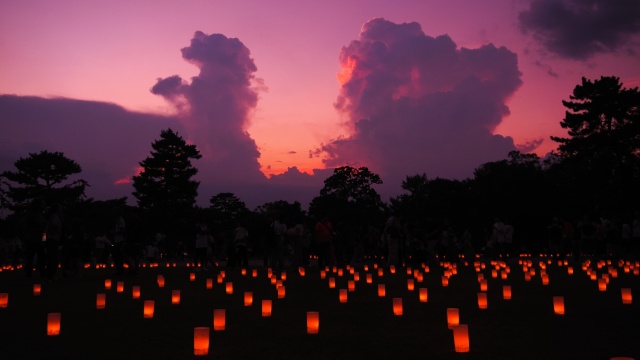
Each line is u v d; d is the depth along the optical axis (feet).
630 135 176.45
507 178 185.37
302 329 20.99
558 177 195.72
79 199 234.79
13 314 25.89
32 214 47.70
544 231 175.01
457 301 30.27
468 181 232.32
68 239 56.08
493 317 23.71
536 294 33.50
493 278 48.39
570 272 52.19
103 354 16.60
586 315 24.00
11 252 98.78
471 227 200.13
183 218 228.84
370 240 94.73
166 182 231.50
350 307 28.04
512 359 15.34
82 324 22.59
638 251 83.66
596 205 180.45
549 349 16.67
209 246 73.92
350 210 286.87
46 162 227.81
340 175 299.17
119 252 58.44
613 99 180.34
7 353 16.75
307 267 76.43
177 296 30.25
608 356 15.62
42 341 18.75
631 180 176.96
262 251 79.87
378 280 47.55
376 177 300.61
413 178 327.47
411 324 22.08
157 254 106.73
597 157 184.65
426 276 52.49
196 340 16.24
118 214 58.85
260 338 19.06
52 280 47.29
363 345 17.69
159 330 21.04
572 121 183.62
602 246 76.18
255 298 33.09
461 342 16.30
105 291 38.37
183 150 236.84
